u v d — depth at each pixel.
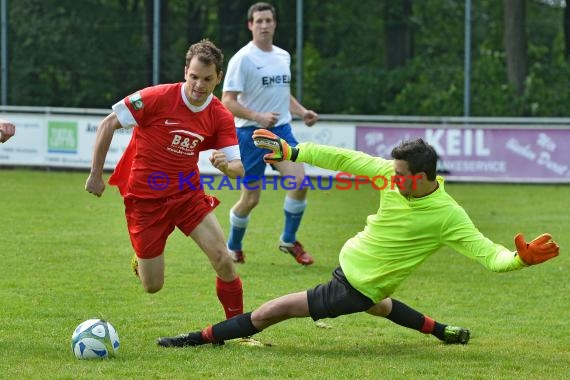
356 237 14.87
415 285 21.89
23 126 50.84
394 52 60.66
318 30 60.72
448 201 14.17
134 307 18.73
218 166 15.53
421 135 47.34
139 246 15.98
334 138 48.03
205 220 15.86
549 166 46.38
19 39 57.12
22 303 18.86
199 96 15.27
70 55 57.41
